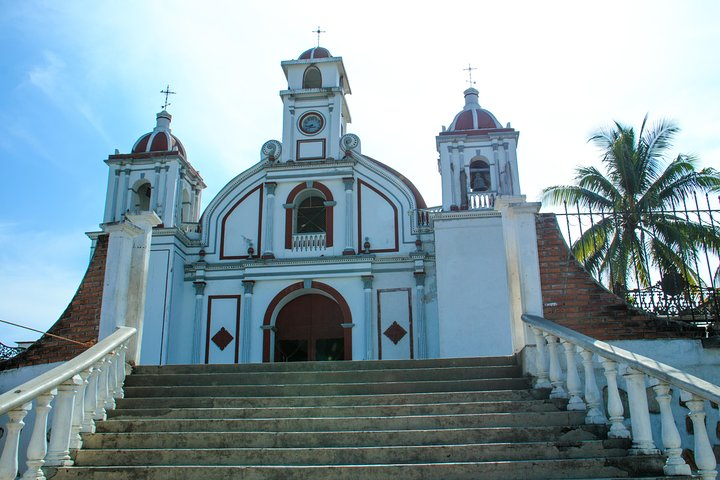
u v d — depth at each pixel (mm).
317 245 21875
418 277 20891
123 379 8852
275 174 22719
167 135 24188
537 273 9484
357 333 20625
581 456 6711
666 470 6184
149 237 10484
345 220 21984
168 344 20312
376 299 21000
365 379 8906
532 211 9805
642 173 21984
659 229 19062
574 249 19875
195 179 25281
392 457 6684
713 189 20828
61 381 6574
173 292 20953
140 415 7980
